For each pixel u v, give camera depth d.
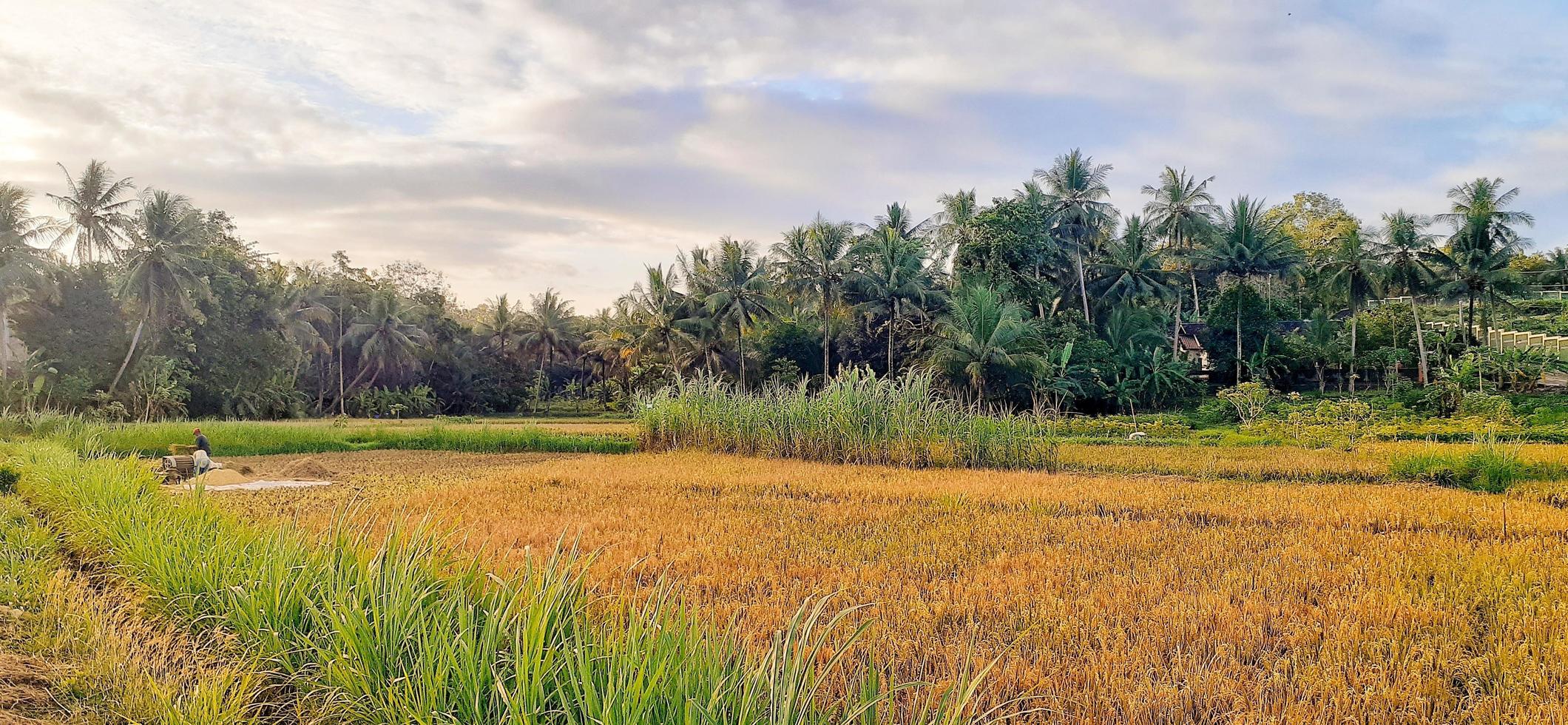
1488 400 36.22
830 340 57.47
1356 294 51.28
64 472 12.01
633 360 58.72
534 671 4.01
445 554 6.40
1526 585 7.64
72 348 42.75
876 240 53.44
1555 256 69.12
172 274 42.31
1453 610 6.91
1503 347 51.47
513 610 4.87
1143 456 22.19
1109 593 7.58
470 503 13.34
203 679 4.66
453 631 4.89
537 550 9.29
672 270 56.31
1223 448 24.56
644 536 10.27
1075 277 59.62
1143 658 5.86
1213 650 6.14
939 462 20.20
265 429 27.11
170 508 8.86
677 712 3.69
